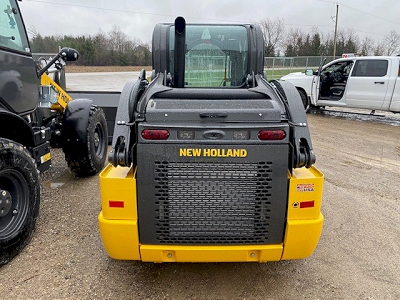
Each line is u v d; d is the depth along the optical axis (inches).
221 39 131.7
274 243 93.7
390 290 107.7
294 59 991.6
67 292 103.0
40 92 169.9
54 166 214.4
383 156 257.3
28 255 120.2
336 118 410.0
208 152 87.0
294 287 108.3
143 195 89.4
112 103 270.7
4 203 115.4
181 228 92.1
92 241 129.9
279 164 88.4
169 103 93.6
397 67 356.2
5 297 100.0
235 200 90.4
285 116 90.4
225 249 92.2
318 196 91.0
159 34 129.9
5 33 126.6
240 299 102.6
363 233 142.3
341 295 105.1
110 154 91.4
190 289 106.3
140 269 114.9
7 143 113.7
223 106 91.0
